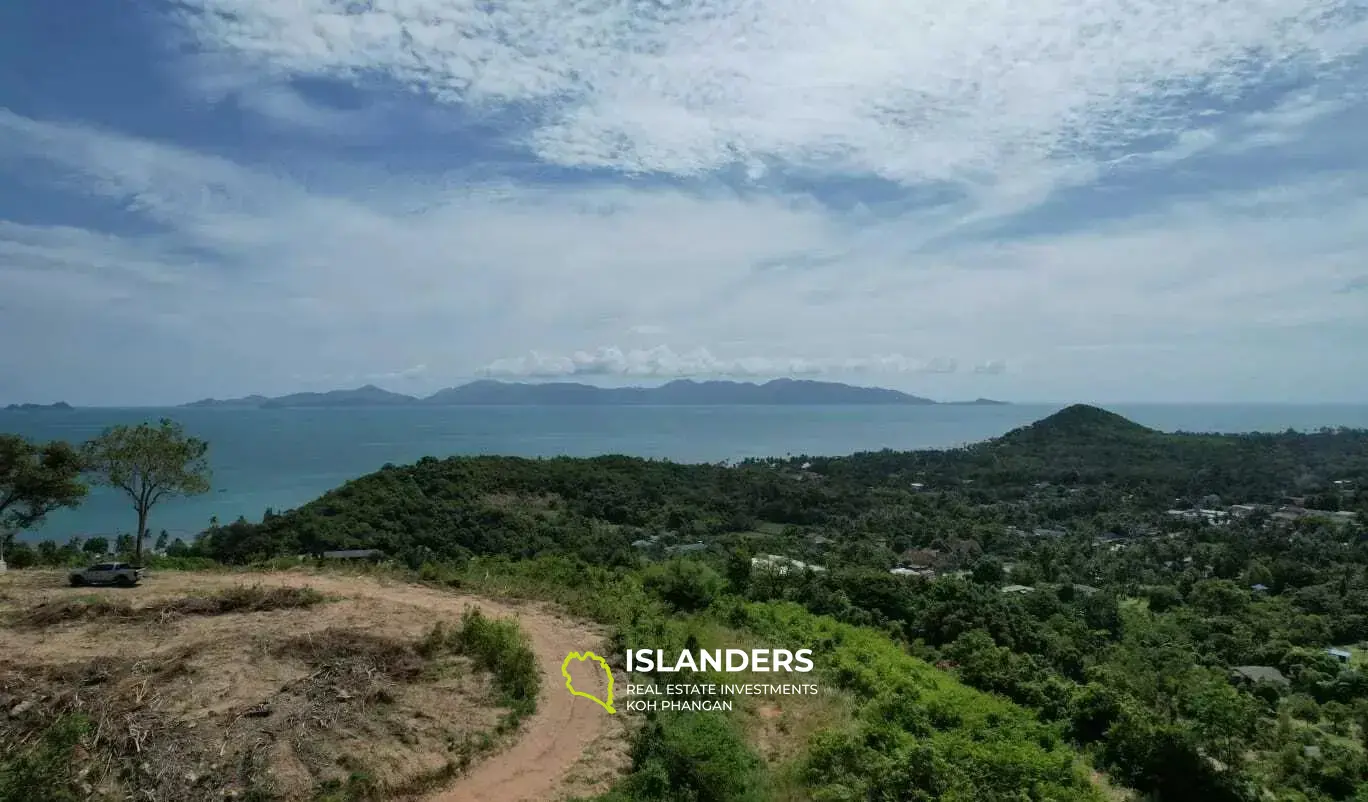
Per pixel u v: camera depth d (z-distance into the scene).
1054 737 20.44
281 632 18.52
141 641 17.69
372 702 15.43
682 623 25.23
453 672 17.55
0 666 15.57
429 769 13.62
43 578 25.33
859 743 16.11
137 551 31.47
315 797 12.32
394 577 27.83
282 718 14.14
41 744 12.70
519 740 15.24
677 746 15.02
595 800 13.28
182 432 32.88
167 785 12.02
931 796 14.95
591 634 22.20
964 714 19.98
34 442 31.58
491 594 25.86
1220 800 20.16
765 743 17.17
